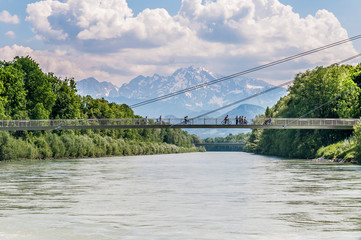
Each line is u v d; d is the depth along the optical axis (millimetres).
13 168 87250
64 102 152750
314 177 64875
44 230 29859
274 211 36406
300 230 29781
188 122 119188
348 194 46250
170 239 27438
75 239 27625
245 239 27484
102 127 117562
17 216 34344
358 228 30375
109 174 72938
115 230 29734
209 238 27688
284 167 89500
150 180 62062
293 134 141375
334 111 128875
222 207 38281
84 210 36844
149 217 33906
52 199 43000
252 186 53938
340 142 117000
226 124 119875
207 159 147375
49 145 132000
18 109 129125
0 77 125062
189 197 44438
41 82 138375
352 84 127562
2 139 113250
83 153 146875
